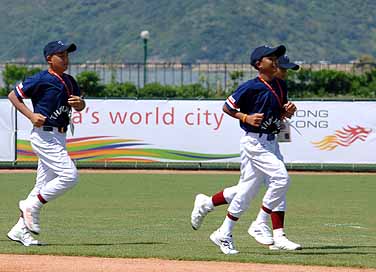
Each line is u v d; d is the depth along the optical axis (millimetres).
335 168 59906
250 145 23859
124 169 59875
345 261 22703
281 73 23781
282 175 23734
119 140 57688
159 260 22797
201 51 188875
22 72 112688
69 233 29719
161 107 57531
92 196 44375
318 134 56781
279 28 198875
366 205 40875
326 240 28484
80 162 58375
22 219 25562
